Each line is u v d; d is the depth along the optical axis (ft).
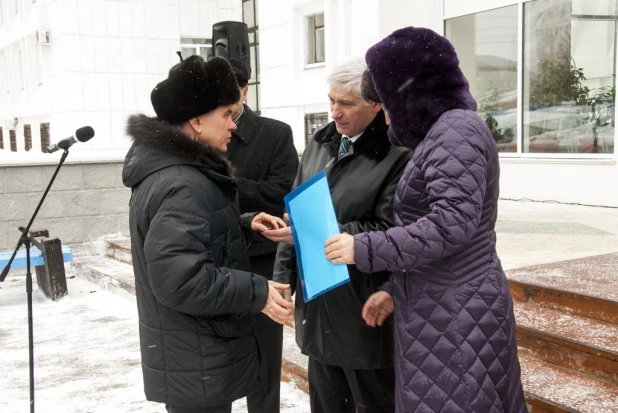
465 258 6.11
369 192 7.29
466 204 5.66
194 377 6.53
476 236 6.12
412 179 6.19
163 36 45.55
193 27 51.26
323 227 6.39
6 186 22.70
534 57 26.43
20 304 19.44
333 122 8.10
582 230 18.21
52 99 45.83
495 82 28.30
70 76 42.93
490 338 6.09
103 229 24.50
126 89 44.57
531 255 14.52
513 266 13.23
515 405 6.34
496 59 28.14
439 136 5.92
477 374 6.01
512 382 6.30
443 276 6.13
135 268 6.76
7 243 22.86
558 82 25.59
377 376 7.74
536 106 26.53
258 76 57.77
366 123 7.38
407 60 6.09
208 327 6.54
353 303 7.49
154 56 45.39
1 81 60.03
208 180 6.57
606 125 23.85
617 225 19.06
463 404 5.99
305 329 8.00
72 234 23.95
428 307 6.17
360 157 7.50
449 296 6.10
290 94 45.42
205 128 6.79
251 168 10.12
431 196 5.82
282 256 8.55
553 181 25.73
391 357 7.57
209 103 6.64
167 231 6.13
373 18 33.53
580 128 24.82
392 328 7.54
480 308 6.08
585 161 24.31
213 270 6.30
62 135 44.39
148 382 6.73
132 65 44.68
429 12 30.96
